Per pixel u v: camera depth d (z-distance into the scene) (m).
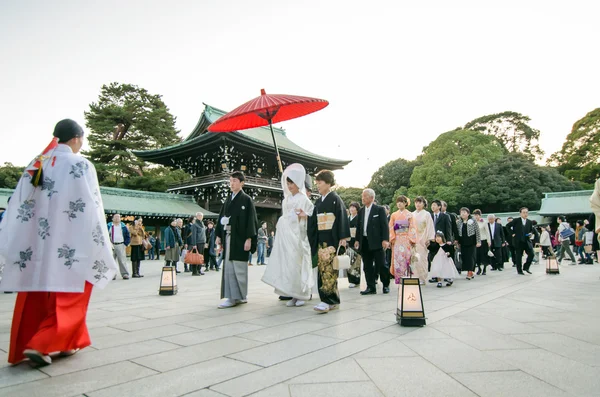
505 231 11.82
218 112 31.97
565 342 3.11
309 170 37.41
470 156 40.81
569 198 34.00
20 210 2.67
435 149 42.75
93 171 2.90
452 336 3.34
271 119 5.28
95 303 5.57
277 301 5.62
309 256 5.19
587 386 2.14
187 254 10.75
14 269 2.60
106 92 41.00
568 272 10.40
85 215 2.75
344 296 6.27
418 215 7.30
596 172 41.97
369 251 6.57
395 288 7.41
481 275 9.84
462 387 2.14
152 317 4.38
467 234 8.58
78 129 2.95
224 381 2.27
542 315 4.30
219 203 30.03
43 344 2.52
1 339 3.46
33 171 2.71
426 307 4.93
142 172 39.59
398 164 52.16
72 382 2.27
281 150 30.84
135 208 24.36
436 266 7.34
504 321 3.98
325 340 3.24
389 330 3.60
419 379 2.27
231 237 5.12
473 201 38.34
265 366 2.55
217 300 5.83
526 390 2.09
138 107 41.38
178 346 3.08
